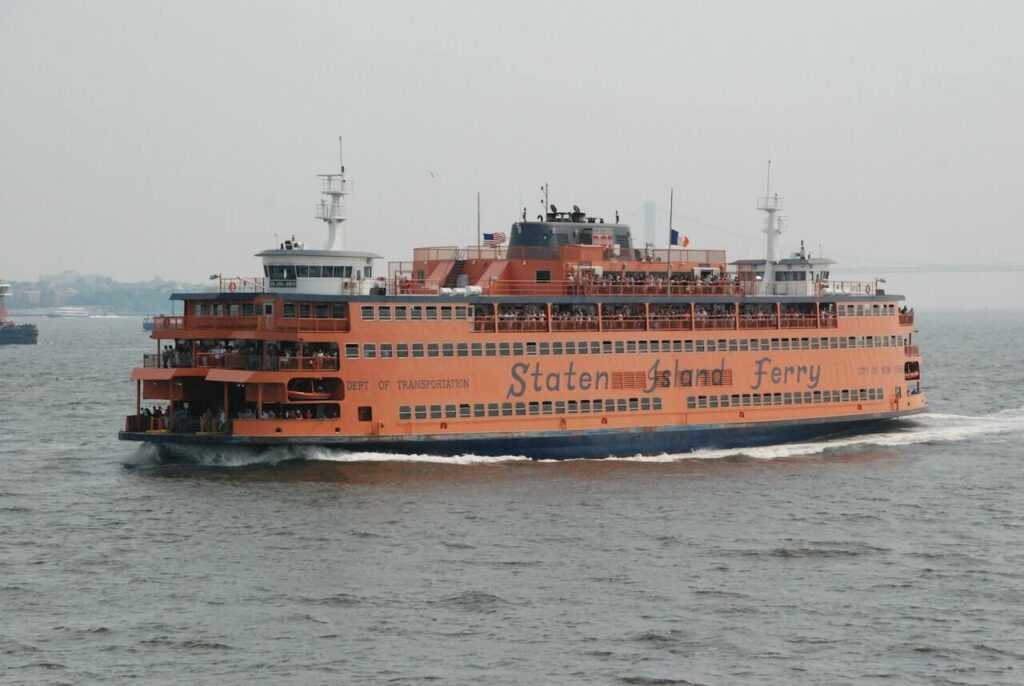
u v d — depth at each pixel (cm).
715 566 14575
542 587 13725
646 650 11931
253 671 11388
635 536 15862
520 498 17875
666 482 19325
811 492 18762
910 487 19238
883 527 16562
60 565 14512
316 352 19662
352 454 19938
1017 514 17425
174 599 13300
